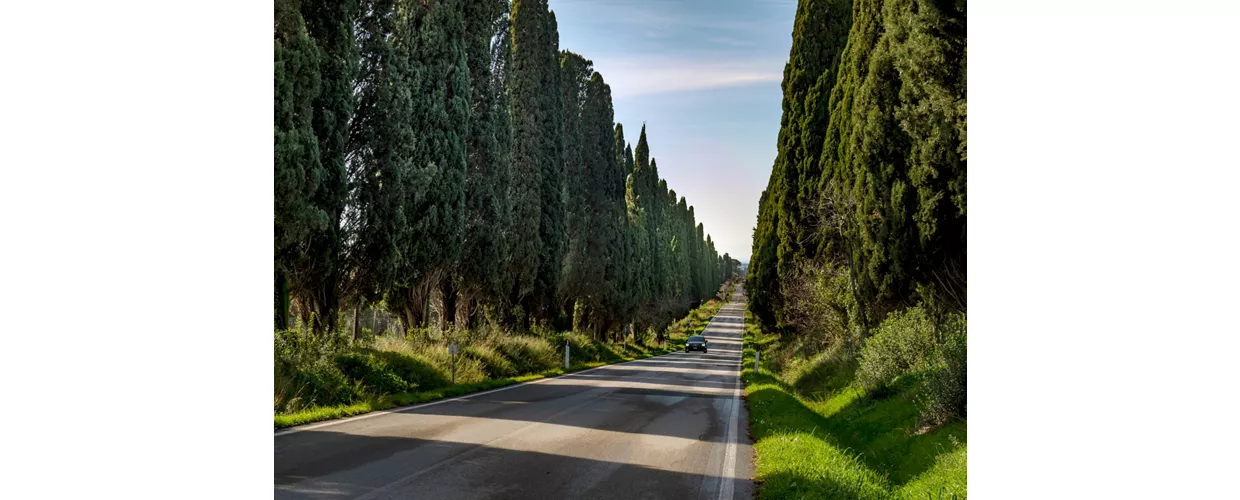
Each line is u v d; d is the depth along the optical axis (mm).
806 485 7652
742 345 71375
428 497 6926
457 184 23578
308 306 18672
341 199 17422
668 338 74750
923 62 9992
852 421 14219
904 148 12992
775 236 36688
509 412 13977
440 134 22719
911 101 11125
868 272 15422
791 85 29438
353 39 17703
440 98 22766
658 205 79375
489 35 28031
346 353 16219
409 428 11164
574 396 18031
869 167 13641
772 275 36531
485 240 27438
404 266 21391
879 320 19719
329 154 17047
